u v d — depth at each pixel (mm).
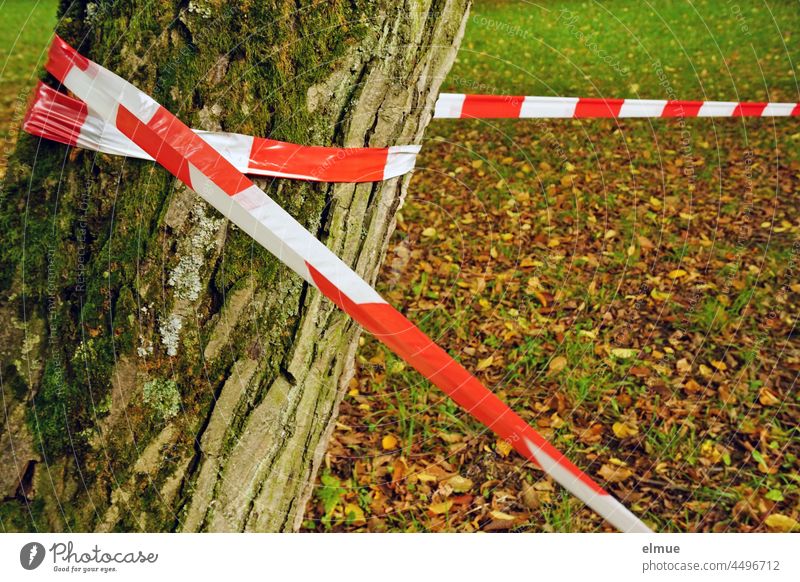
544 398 2402
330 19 1209
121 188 1177
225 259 1224
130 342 1207
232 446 1288
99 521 1246
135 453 1236
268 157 1208
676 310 2773
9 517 1230
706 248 3133
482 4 5922
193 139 1138
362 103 1258
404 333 1249
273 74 1195
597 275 2979
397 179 1391
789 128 4016
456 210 3436
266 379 1292
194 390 1244
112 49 1147
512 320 2738
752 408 2361
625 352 2568
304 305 1288
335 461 2156
